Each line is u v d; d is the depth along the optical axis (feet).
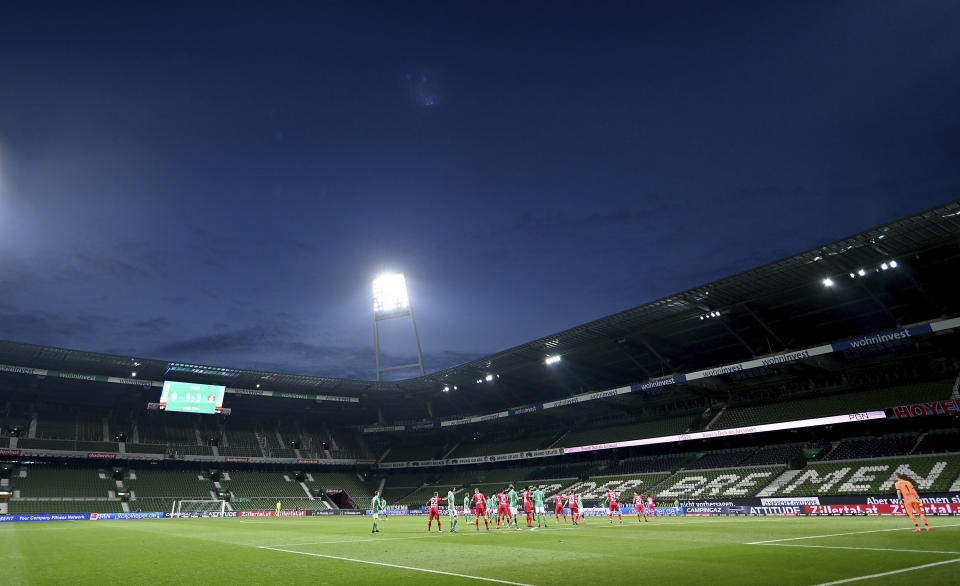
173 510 223.92
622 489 192.34
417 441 302.04
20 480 208.64
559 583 38.58
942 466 129.80
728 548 58.18
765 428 164.55
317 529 123.24
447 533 96.02
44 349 196.44
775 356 157.99
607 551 58.59
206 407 237.04
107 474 231.09
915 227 115.96
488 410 267.80
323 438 297.33
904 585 33.71
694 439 191.93
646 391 209.67
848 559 46.14
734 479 168.04
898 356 160.35
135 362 216.54
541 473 240.94
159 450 242.17
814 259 130.93
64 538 97.45
